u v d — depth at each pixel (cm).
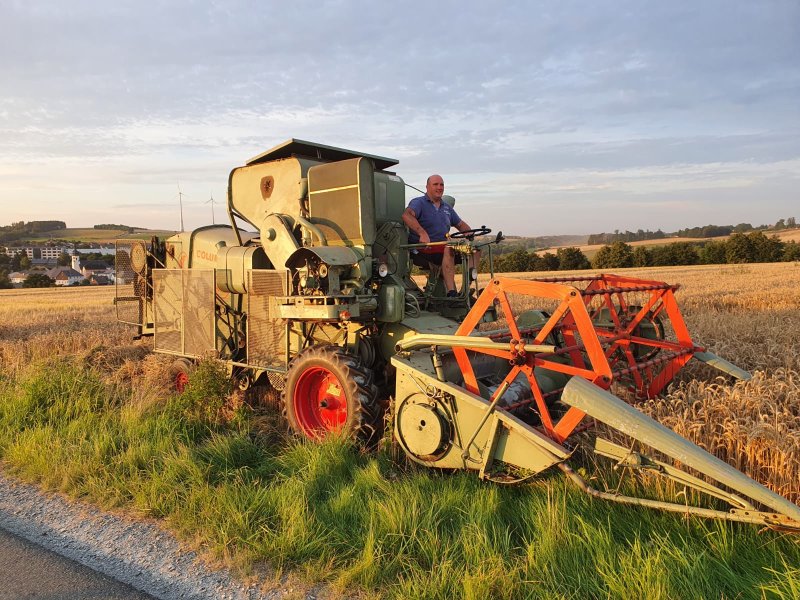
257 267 672
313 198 595
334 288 524
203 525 395
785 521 315
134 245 860
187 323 750
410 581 313
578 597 308
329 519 395
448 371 522
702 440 443
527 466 409
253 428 607
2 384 768
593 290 472
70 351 1075
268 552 357
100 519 420
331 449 490
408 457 475
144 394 655
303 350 571
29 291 4512
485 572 323
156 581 338
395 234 636
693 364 684
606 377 390
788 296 1711
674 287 532
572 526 369
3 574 346
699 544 351
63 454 516
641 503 367
